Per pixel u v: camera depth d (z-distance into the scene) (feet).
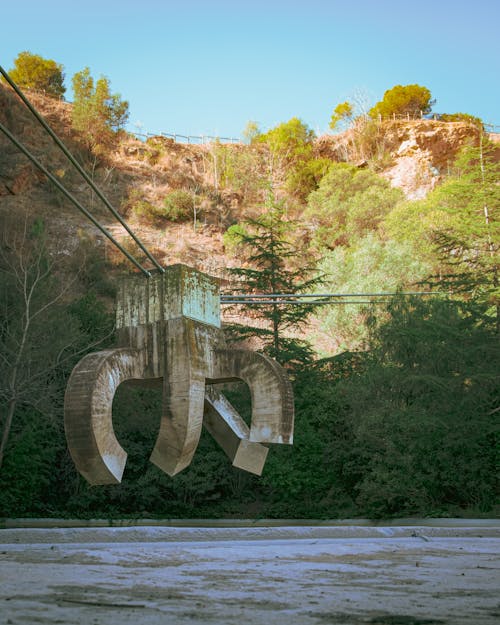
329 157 262.06
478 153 135.13
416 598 10.85
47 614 8.80
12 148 202.28
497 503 78.89
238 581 13.00
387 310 92.12
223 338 27.58
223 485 98.48
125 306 26.71
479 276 110.93
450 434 77.25
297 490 88.07
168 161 237.66
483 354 85.46
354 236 190.39
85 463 23.24
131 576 13.56
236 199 229.45
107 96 242.58
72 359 97.55
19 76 259.19
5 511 83.87
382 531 33.63
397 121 254.27
